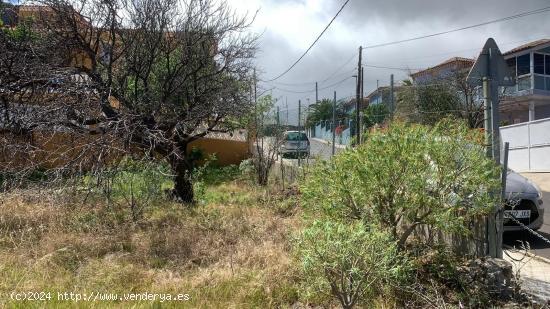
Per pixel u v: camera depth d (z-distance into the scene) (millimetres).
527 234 8016
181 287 4945
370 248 3900
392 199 5152
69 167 7621
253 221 8078
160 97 10430
